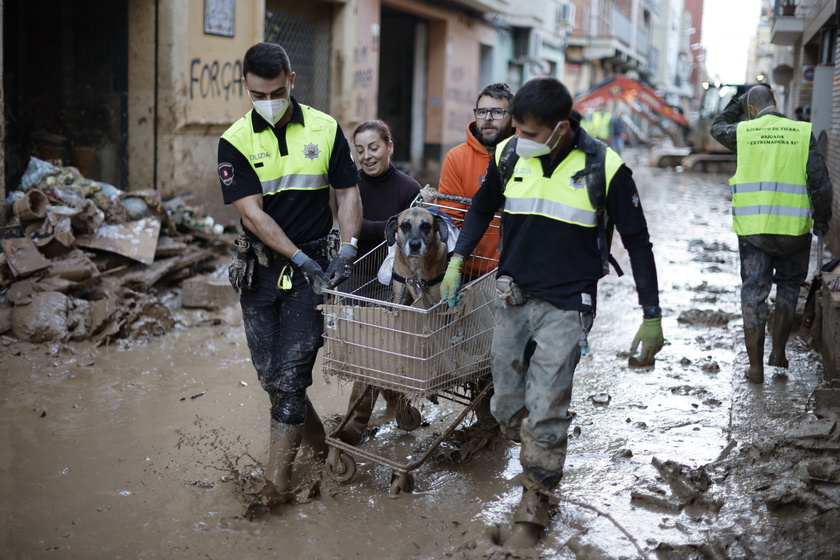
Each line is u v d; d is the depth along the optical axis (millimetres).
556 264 3434
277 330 4098
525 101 3258
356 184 4215
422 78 20406
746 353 6219
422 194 4562
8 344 6172
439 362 3820
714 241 12633
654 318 3473
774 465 4113
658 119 33938
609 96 32312
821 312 6141
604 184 3373
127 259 7742
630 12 51344
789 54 26125
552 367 3426
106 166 10445
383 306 4207
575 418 5098
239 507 3887
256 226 3857
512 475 4316
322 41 14750
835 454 4172
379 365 3861
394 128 21703
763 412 4895
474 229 3791
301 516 3818
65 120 10523
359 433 4645
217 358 6348
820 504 3639
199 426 4930
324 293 3914
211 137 10938
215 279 7914
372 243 4801
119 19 10133
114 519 3762
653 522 3707
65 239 7016
